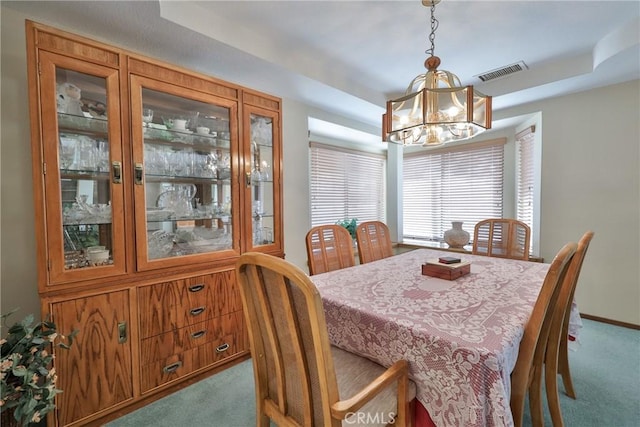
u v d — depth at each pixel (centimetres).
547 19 183
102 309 145
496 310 117
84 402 141
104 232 151
